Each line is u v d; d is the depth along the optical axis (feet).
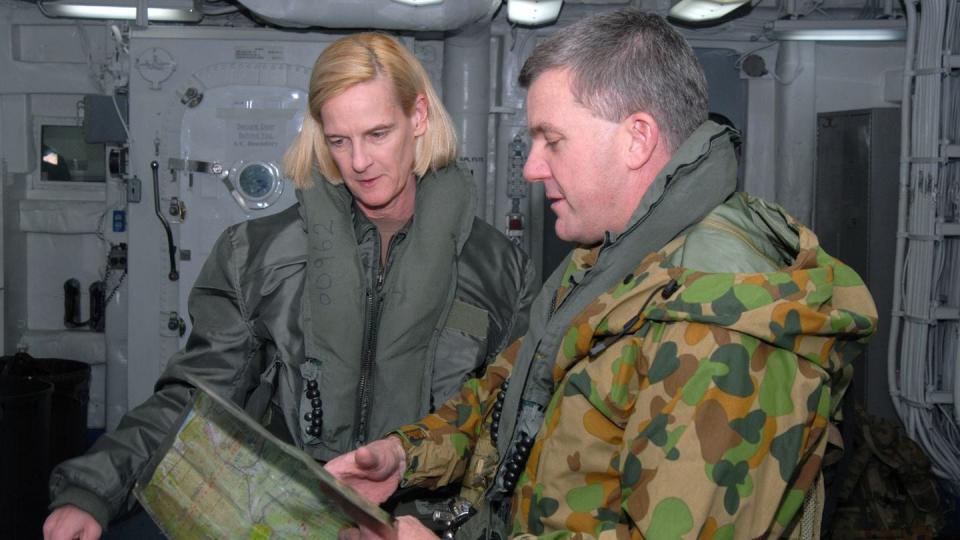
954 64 13.91
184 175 13.89
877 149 15.11
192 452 4.33
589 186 4.11
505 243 6.72
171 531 4.22
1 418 11.96
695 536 3.15
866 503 12.11
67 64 16.24
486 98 15.90
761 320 3.31
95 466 5.19
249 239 6.15
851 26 15.02
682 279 3.55
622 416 3.73
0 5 15.92
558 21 15.90
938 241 14.12
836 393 3.97
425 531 3.71
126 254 16.39
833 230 15.79
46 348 16.67
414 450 5.16
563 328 4.24
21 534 12.21
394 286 5.99
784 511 3.57
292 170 6.03
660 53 4.00
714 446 3.22
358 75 5.42
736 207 4.07
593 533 3.68
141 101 14.25
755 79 16.33
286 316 5.99
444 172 6.22
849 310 3.59
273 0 13.65
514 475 4.43
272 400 6.20
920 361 14.26
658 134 4.01
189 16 14.74
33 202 16.65
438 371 6.20
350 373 5.90
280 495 3.98
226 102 14.01
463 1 13.75
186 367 5.88
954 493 14.23
